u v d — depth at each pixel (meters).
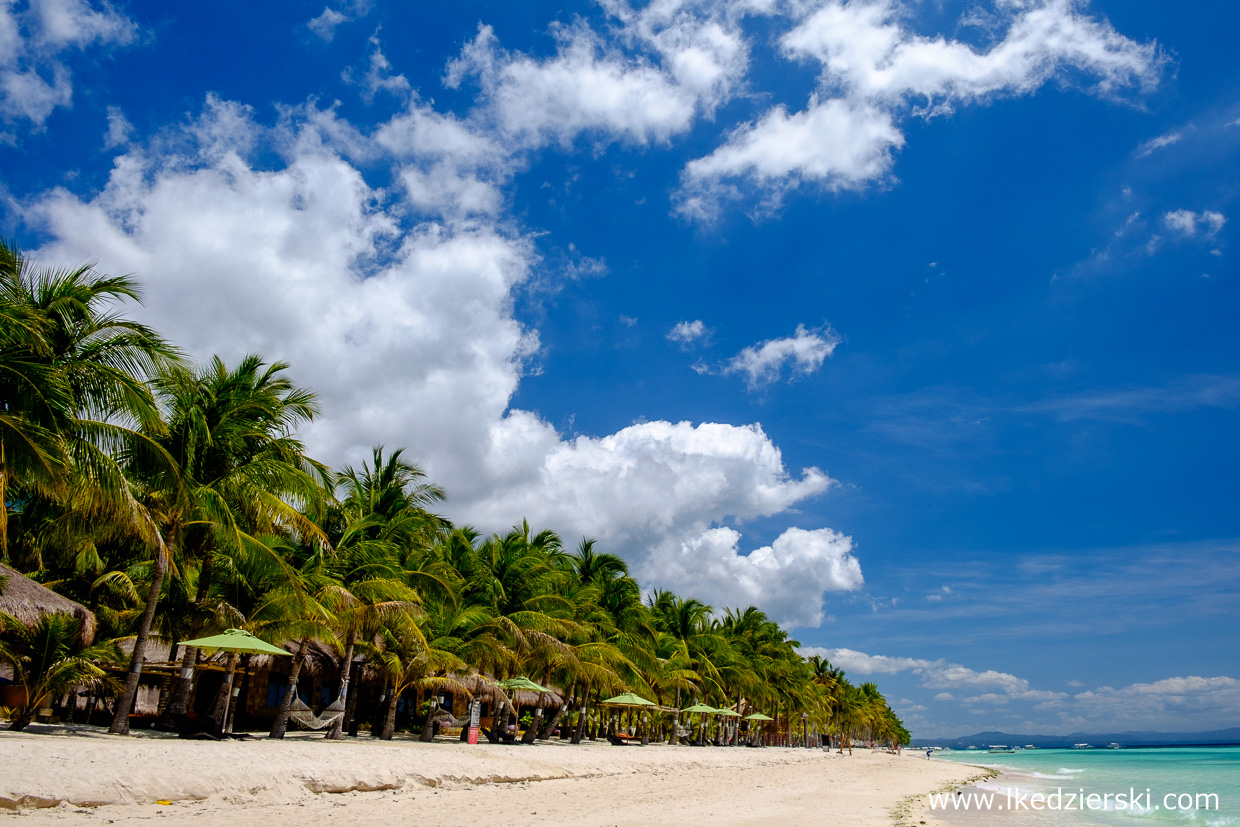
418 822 12.27
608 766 25.72
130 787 11.62
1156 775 56.84
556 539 39.75
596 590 39.31
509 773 20.36
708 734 65.75
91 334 15.70
